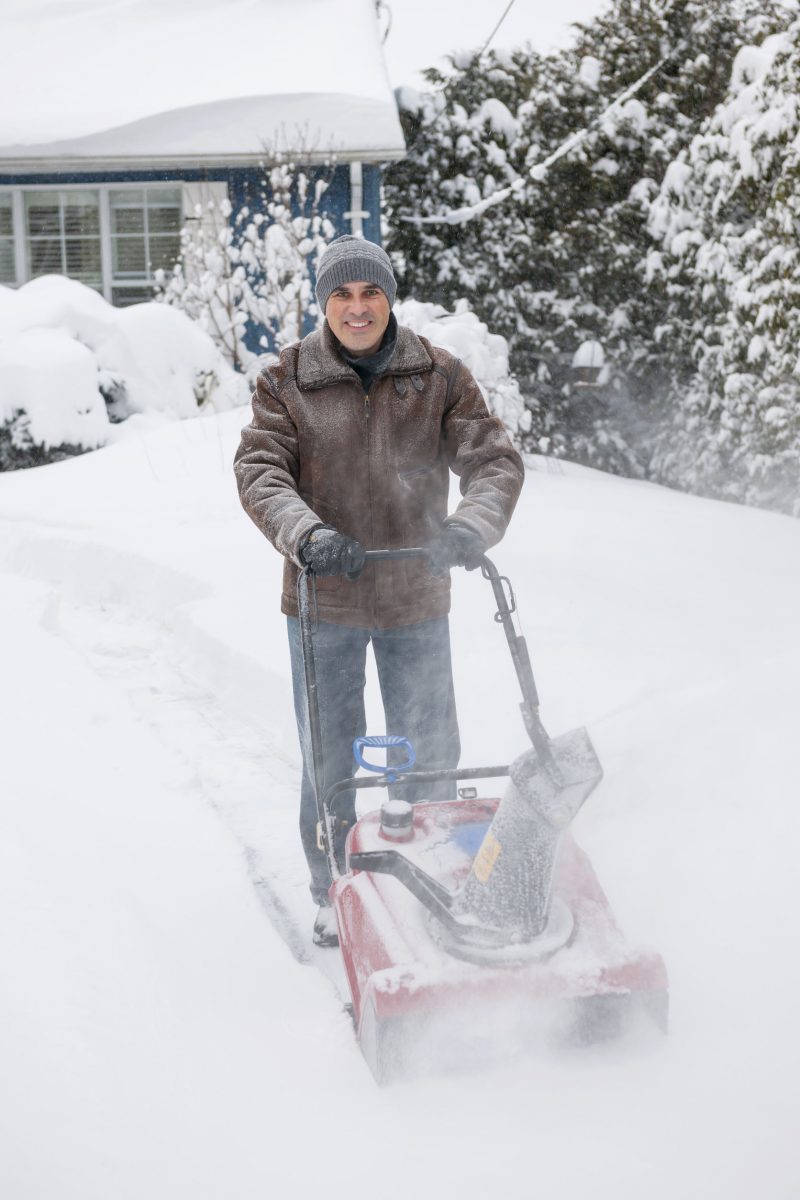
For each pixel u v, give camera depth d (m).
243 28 16.47
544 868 2.36
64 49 16.19
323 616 3.11
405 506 3.10
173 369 12.08
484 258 16.95
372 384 3.03
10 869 3.10
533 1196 1.98
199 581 6.77
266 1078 2.35
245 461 3.00
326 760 3.20
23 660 5.53
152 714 5.27
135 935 2.87
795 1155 2.05
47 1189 1.93
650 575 6.89
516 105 17.45
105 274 14.56
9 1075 2.21
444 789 3.29
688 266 15.89
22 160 13.64
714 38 17.20
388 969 2.31
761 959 2.72
